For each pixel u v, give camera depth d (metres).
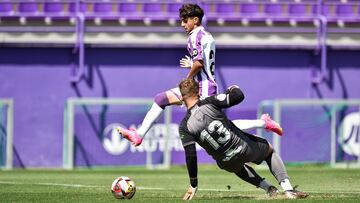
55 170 66.62
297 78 76.69
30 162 73.81
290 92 76.56
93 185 39.81
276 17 75.62
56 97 74.50
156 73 75.25
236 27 75.62
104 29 74.75
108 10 76.44
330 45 77.06
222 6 76.94
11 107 71.12
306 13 78.06
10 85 74.50
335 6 78.88
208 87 30.75
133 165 70.75
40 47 74.56
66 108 74.25
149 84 75.25
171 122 71.06
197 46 30.55
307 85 76.94
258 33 75.75
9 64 74.50
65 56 74.75
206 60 30.69
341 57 77.56
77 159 71.31
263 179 29.52
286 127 71.19
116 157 71.06
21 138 74.00
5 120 71.06
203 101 27.45
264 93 76.19
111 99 72.50
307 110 71.62
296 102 71.38
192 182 28.11
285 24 76.19
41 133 74.12
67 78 74.62
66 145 72.56
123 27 74.88
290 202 26.77
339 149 71.81
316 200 27.56
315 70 77.00
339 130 71.81
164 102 31.02
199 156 71.44
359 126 72.12
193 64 30.52
